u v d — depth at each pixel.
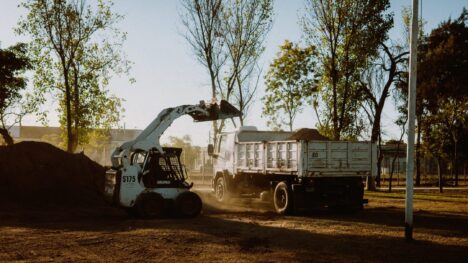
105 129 34.56
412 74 11.05
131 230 12.81
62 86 32.41
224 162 21.89
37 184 20.00
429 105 32.50
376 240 11.18
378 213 17.62
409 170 11.06
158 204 15.47
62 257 9.14
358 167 16.69
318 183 16.61
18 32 30.23
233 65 29.91
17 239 11.35
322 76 32.06
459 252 9.66
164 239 11.22
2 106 29.53
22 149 21.06
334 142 16.42
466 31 29.53
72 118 32.03
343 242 10.85
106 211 18.16
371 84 34.16
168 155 15.74
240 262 8.60
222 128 28.61
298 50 34.88
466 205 20.95
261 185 19.52
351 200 16.97
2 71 28.52
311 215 16.86
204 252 9.60
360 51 29.77
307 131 20.08
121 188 15.05
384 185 42.09
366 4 29.48
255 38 29.86
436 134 38.75
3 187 19.50
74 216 16.50
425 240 11.20
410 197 11.02
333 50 29.84
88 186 21.14
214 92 29.70
